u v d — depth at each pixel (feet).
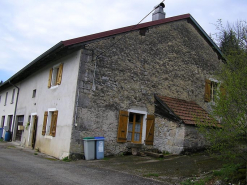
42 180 17.39
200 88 42.32
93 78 31.45
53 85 37.58
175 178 19.90
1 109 65.46
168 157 30.42
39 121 39.63
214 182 18.10
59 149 31.27
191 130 32.71
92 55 31.65
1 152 32.50
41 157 31.24
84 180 18.38
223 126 16.89
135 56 35.47
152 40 37.58
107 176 20.17
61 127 31.91
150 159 29.68
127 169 23.53
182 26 41.81
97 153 29.68
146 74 36.29
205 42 44.80
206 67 43.96
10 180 16.58
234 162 20.38
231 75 18.02
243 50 21.74
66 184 16.81
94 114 31.09
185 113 34.88
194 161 26.68
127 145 33.37
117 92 33.24
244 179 17.25
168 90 38.29
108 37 33.04
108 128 32.01
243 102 16.30
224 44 31.35
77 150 29.45
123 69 34.09
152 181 18.98
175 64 39.78
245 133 16.15
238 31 31.65
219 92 17.80
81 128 30.01
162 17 44.91
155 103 36.70
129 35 35.19
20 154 32.53
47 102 37.88
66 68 33.78
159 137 35.09
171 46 39.73
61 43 28.99
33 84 45.98
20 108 51.03
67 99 31.76
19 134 49.88
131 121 35.06
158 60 37.86
